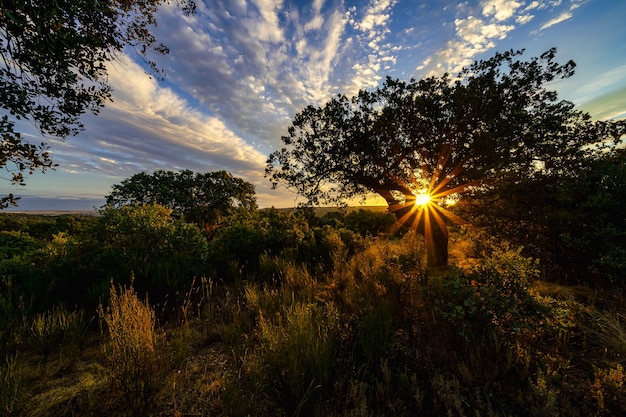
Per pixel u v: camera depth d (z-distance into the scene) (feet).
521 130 16.51
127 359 6.56
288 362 6.62
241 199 84.07
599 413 5.57
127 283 12.88
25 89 9.61
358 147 20.25
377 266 15.14
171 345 8.75
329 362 7.34
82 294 12.64
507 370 7.14
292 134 23.20
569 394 6.33
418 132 19.49
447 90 18.79
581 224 14.35
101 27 11.02
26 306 10.84
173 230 17.79
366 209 68.28
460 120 18.10
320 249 25.96
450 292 9.10
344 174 23.48
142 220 16.81
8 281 11.59
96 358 8.61
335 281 16.08
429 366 7.72
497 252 10.18
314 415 6.08
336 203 25.81
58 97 10.75
